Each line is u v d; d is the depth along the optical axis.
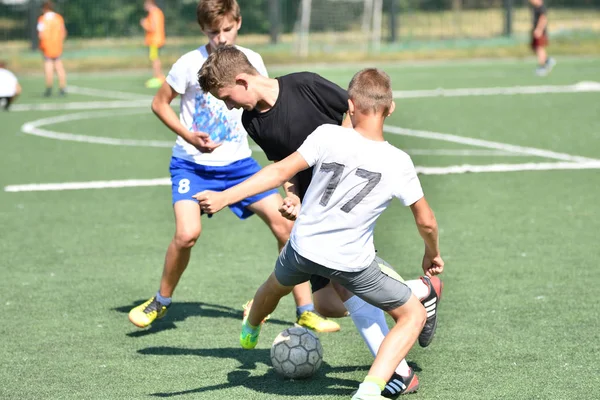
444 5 93.19
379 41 87.31
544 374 11.76
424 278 11.52
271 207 13.86
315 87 11.55
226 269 17.77
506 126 38.72
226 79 11.21
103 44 85.06
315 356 11.70
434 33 93.19
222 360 12.66
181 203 13.69
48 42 54.34
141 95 55.31
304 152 10.06
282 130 11.55
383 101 10.06
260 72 13.59
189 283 16.81
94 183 27.25
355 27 88.06
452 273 17.00
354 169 9.95
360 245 10.09
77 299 15.84
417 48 83.06
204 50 13.80
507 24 88.75
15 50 81.81
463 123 40.22
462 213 22.25
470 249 18.78
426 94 53.03
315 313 13.88
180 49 81.56
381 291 10.24
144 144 35.72
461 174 27.72
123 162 31.25
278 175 9.95
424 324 10.73
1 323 14.45
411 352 12.73
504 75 63.75
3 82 30.33
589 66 69.12
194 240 13.45
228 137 13.93
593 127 37.47
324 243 10.05
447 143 34.44
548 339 13.19
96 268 17.92
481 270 17.16
